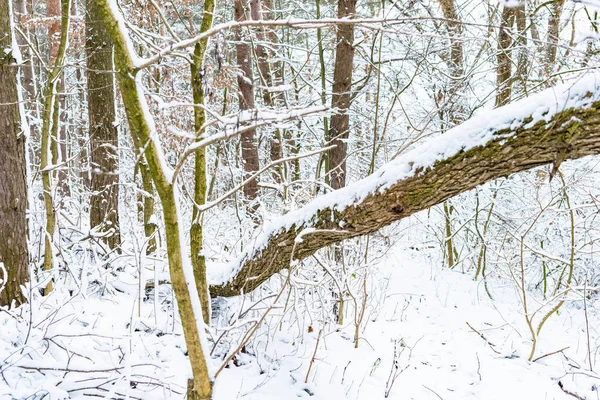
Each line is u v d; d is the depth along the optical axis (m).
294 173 7.06
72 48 6.92
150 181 4.20
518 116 2.13
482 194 6.88
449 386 3.73
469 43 6.25
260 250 3.35
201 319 2.07
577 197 6.61
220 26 1.72
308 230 2.32
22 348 2.67
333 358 3.78
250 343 3.67
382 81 7.28
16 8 7.54
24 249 3.29
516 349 4.40
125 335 2.95
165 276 4.10
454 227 8.04
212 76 3.73
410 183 2.45
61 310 3.37
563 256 6.61
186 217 5.50
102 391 2.75
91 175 4.56
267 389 3.23
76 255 4.38
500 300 6.28
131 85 1.84
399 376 3.75
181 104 1.80
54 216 3.72
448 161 2.31
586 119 1.95
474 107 6.86
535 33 5.43
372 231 2.81
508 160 2.19
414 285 6.46
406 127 7.80
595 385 3.73
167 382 2.89
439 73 6.68
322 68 6.25
